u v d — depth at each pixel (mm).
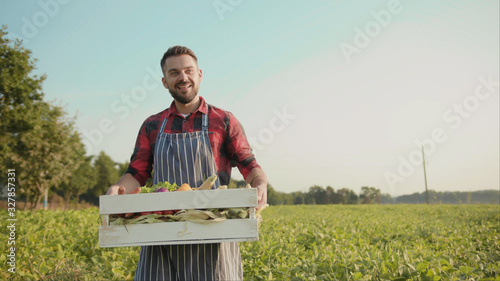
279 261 5543
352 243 6820
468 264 5477
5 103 24844
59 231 7672
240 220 2510
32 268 5078
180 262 2715
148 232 2506
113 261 5488
